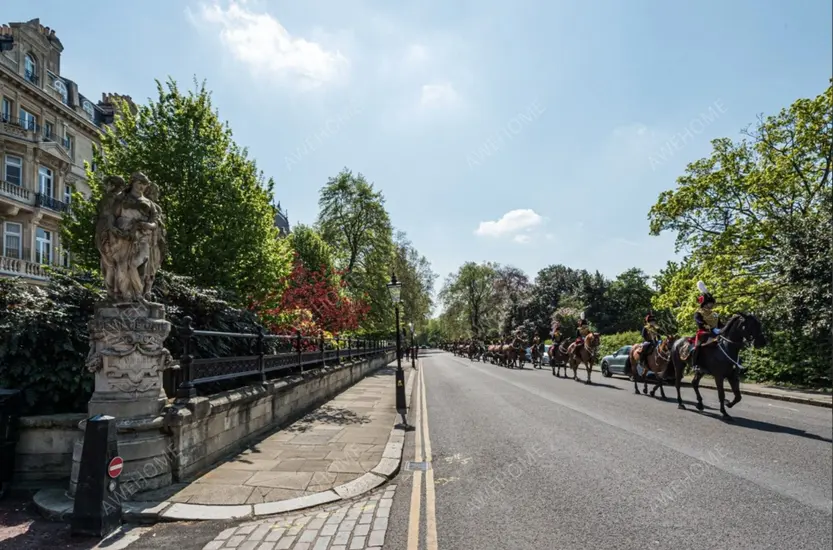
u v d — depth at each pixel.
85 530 4.62
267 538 4.58
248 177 15.31
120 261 5.99
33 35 27.02
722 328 10.59
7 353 6.70
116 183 6.15
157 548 4.40
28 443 6.14
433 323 130.00
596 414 11.06
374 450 7.85
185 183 13.66
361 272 40.47
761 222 20.66
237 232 13.71
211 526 4.91
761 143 22.06
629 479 6.02
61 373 6.90
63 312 7.34
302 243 33.16
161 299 9.28
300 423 10.34
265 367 9.52
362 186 41.59
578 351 21.28
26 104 26.50
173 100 14.65
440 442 8.74
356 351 23.23
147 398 5.88
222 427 7.39
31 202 25.61
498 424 10.22
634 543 4.23
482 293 81.25
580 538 4.36
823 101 19.73
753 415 10.79
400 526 4.80
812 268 14.94
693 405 12.56
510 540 4.37
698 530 4.45
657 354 14.09
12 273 23.42
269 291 15.86
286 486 5.99
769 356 17.28
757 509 4.92
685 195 23.56
